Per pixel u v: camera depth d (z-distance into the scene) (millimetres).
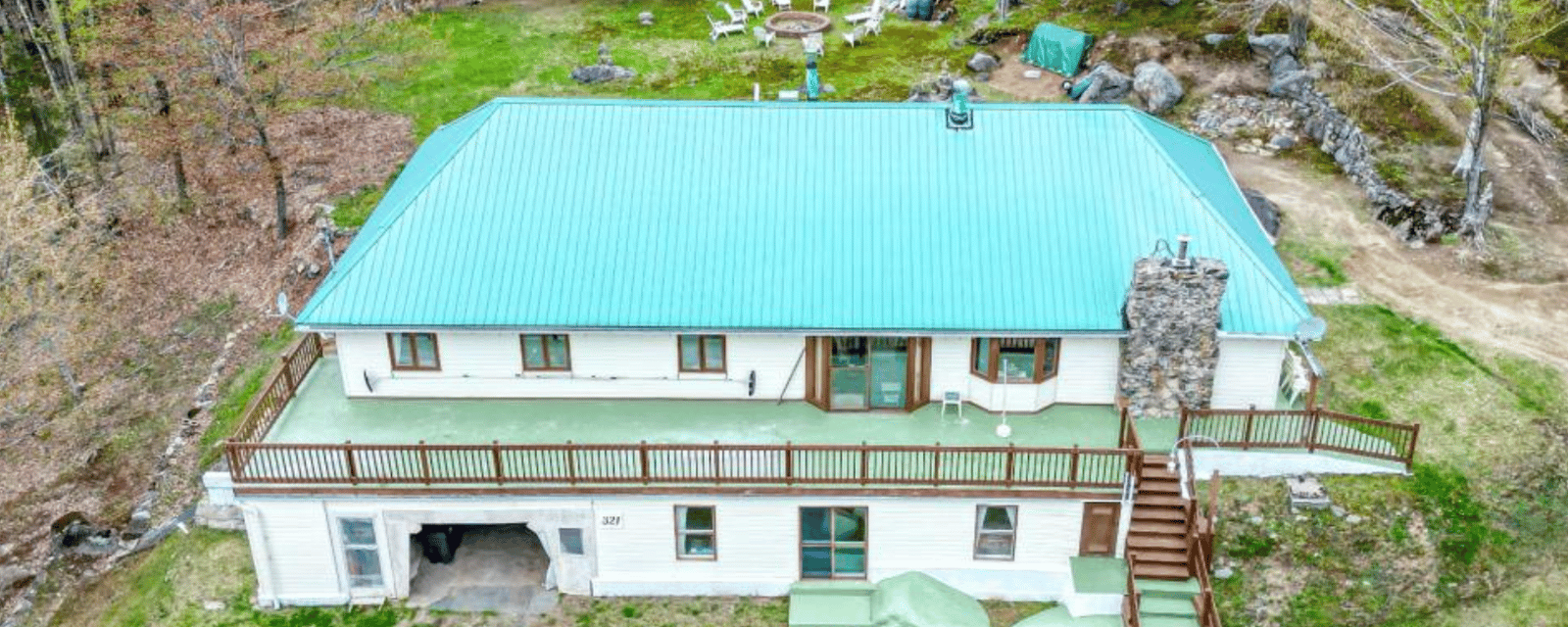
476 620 29344
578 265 30047
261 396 29719
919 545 29141
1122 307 29234
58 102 47250
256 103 42719
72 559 32969
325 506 28578
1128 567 28469
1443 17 42875
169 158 45969
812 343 29984
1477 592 28141
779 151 31938
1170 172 31312
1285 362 31938
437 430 30078
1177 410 29938
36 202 43812
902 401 30844
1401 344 35094
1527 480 30406
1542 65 45781
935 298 29375
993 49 54531
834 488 28234
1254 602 28344
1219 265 27688
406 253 30250
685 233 30516
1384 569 28703
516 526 32438
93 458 36750
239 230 46281
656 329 29047
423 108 52031
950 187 31156
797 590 29500
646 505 28625
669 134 32219
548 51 57250
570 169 31609
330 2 46562
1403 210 40188
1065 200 30891
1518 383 33375
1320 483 30234
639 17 60844
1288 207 41906
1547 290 36969
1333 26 49344
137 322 42344
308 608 29891
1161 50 51062
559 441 29609
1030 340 29719
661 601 29828
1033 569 29266
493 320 29188
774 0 60312
